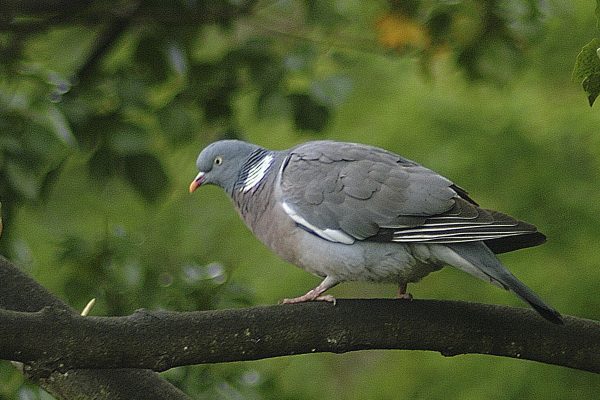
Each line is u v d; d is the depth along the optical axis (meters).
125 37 13.34
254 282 13.91
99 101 10.84
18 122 9.84
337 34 12.02
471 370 13.20
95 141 10.68
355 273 8.27
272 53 11.62
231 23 11.79
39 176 10.55
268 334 6.91
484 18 11.58
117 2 11.48
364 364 14.57
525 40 11.83
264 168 8.98
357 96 14.71
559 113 14.17
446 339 7.23
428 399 13.27
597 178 13.72
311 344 7.03
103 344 6.50
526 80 14.59
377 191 8.16
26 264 10.56
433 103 14.30
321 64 13.18
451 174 13.70
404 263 8.10
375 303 7.15
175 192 14.79
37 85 10.28
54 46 12.18
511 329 7.26
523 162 13.73
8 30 11.24
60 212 12.79
